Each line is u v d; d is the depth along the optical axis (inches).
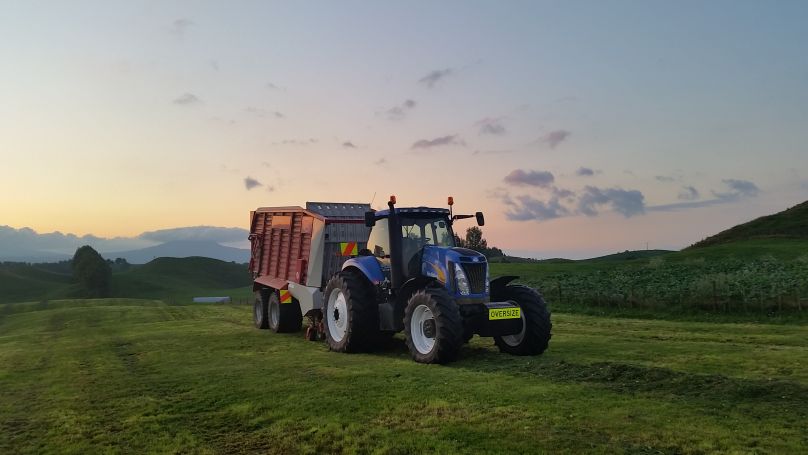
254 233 613.0
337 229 482.6
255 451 178.4
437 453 164.7
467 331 334.0
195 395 259.3
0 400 276.7
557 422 190.7
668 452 160.2
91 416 232.5
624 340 414.9
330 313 413.4
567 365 287.6
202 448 183.8
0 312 1429.6
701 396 221.9
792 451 157.9
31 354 457.4
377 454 167.0
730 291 638.5
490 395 232.7
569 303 760.3
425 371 295.4
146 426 212.8
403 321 362.3
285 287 525.7
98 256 4658.0
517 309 336.2
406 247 369.1
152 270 5565.9
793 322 527.8
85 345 499.5
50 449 191.5
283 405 230.7
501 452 163.3
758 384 227.0
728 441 166.9
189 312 953.5
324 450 175.2
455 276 332.5
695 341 402.3
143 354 414.0
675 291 689.6
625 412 201.2
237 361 357.7
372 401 230.1
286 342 455.5
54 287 4842.5
